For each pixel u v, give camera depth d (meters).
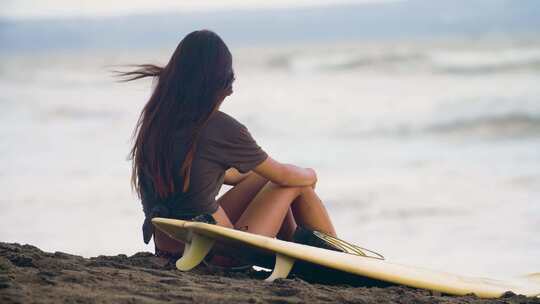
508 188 37.75
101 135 61.50
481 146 52.88
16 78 134.00
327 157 50.59
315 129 64.00
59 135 62.00
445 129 61.12
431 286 10.66
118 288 8.99
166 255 11.38
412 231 30.16
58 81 123.19
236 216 11.52
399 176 42.56
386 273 10.56
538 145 51.72
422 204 35.00
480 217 31.86
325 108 76.25
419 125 63.28
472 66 103.25
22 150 53.47
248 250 10.56
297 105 79.19
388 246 28.02
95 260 10.98
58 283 8.97
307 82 103.56
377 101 78.88
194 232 10.27
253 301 8.75
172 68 10.29
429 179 41.31
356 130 62.62
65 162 47.53
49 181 40.94
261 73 123.81
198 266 11.09
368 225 31.59
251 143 10.43
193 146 10.20
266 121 69.31
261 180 11.59
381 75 104.50
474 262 24.91
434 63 111.12
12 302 7.86
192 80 10.15
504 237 28.31
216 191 10.49
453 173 42.81
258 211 10.92
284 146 56.09
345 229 31.14
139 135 10.54
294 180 10.95
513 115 63.56
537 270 23.50
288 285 9.79
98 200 35.66
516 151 49.72
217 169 10.38
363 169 45.44
